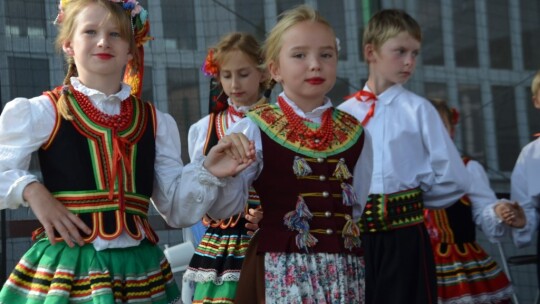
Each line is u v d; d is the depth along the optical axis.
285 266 3.43
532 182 5.65
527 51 6.68
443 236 5.48
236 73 4.88
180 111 5.67
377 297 4.44
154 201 3.57
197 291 4.67
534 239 6.52
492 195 5.59
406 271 4.44
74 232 3.28
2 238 5.14
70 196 3.33
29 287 3.32
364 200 3.75
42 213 3.26
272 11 5.87
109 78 3.50
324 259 3.46
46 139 3.38
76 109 3.42
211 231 4.71
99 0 3.47
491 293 5.48
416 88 6.41
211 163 3.36
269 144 3.52
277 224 3.48
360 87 6.17
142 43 3.74
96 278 3.28
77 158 3.36
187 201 3.40
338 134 3.62
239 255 4.59
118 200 3.36
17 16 5.27
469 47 6.57
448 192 4.63
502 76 6.62
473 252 5.52
